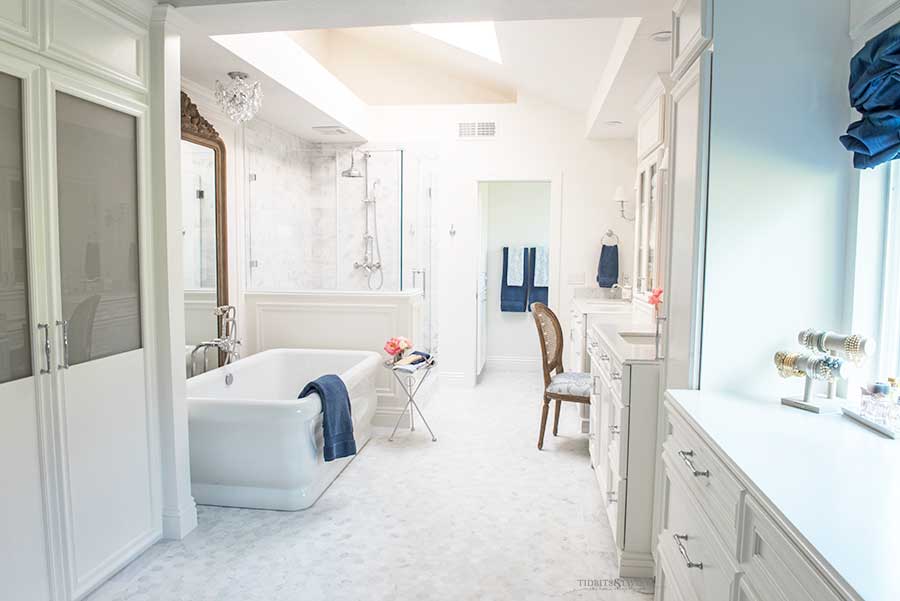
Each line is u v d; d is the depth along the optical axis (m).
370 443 3.99
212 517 2.85
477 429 4.32
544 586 2.28
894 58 1.43
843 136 1.61
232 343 4.03
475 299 5.66
